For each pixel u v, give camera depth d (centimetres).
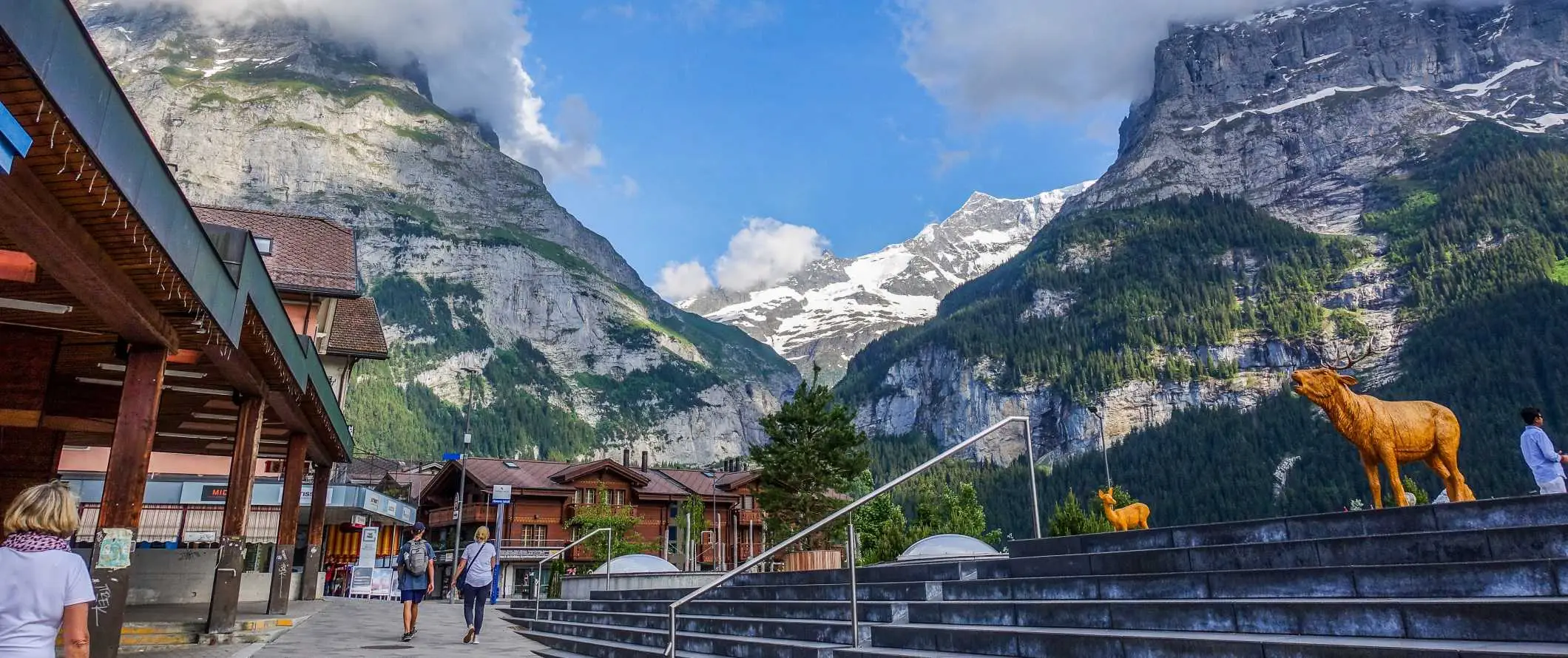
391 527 4697
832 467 4347
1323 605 539
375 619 1814
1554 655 393
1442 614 486
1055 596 770
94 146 614
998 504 13575
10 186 618
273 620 1426
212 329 987
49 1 526
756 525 6938
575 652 1196
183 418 1739
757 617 1052
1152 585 701
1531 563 514
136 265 802
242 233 1059
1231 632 581
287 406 1612
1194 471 12762
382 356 3262
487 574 1348
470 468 6003
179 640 1191
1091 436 17750
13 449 1434
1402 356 15388
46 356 1062
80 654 361
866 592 961
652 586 1869
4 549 356
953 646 694
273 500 2861
